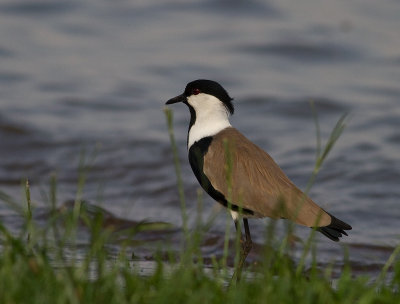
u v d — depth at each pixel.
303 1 26.77
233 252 11.52
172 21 25.45
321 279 7.82
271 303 6.73
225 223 12.92
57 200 13.74
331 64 22.64
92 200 14.09
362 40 23.77
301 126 18.67
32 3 26.11
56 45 23.38
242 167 10.05
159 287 7.18
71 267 7.18
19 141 17.28
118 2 26.73
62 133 17.78
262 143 17.47
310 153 16.72
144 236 12.18
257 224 12.88
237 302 6.74
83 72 21.56
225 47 23.53
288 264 8.01
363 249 11.92
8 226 11.88
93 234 8.11
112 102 19.83
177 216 13.42
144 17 25.75
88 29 24.66
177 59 22.56
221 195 10.28
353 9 26.09
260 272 7.86
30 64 21.94
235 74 21.70
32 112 18.92
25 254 7.34
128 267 8.06
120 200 14.31
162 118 19.11
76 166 16.12
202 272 7.47
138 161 16.39
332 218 9.54
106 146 17.09
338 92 20.55
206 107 10.88
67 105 19.55
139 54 22.95
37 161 16.38
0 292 6.52
